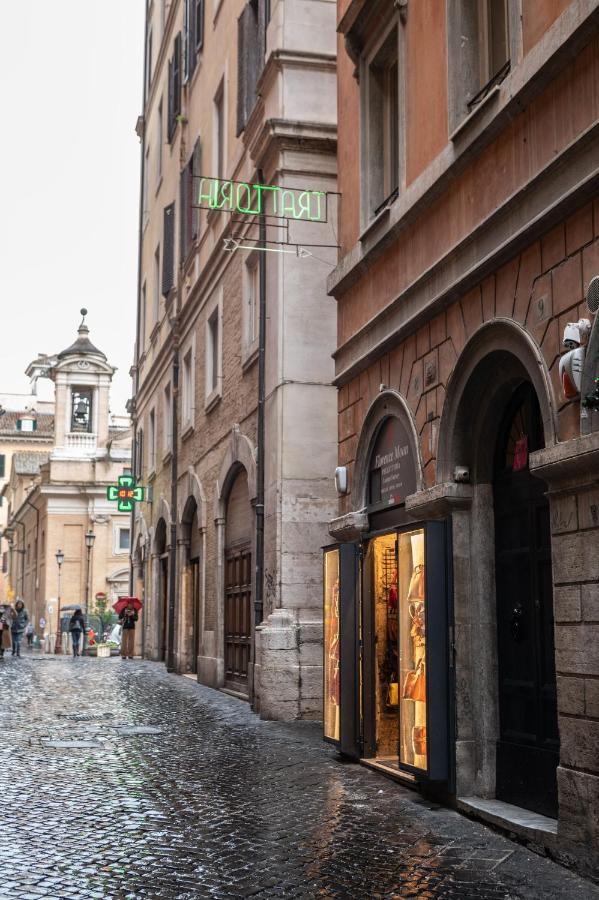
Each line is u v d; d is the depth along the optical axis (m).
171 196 28.03
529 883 5.92
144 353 33.47
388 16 10.53
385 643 10.69
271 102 15.95
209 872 6.08
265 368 16.12
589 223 6.47
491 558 8.31
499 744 7.97
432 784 8.46
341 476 11.60
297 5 15.76
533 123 7.28
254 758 10.54
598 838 6.02
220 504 19.88
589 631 6.27
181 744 11.52
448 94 8.80
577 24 6.48
